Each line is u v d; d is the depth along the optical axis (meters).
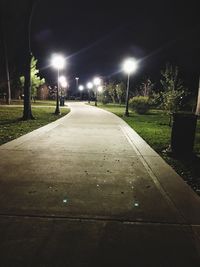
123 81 51.19
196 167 7.02
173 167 6.99
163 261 3.02
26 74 17.67
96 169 6.41
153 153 8.34
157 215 4.07
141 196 4.81
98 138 10.95
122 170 6.40
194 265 2.98
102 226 3.69
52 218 3.87
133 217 3.98
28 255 3.04
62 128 13.91
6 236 3.39
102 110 30.84
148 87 41.78
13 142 9.53
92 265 2.92
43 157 7.43
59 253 3.09
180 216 4.06
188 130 8.26
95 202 4.48
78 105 43.81
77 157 7.54
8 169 6.21
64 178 5.66
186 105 29.09
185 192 5.09
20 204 4.31
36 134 11.55
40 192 4.84
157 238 3.44
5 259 2.97
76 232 3.52
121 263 2.96
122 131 13.34
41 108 31.61
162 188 5.27
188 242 3.38
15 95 51.72
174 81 19.59
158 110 36.47
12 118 18.36
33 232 3.49
